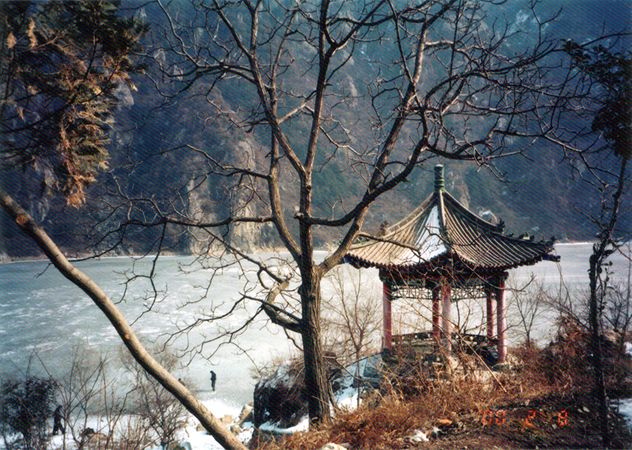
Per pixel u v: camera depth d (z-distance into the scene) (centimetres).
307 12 1171
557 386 1054
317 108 1061
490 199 12031
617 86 740
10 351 3772
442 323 1482
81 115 623
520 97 836
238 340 4291
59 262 497
